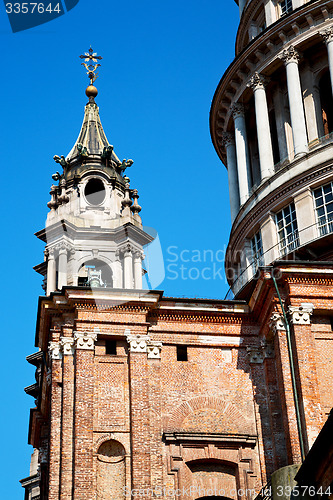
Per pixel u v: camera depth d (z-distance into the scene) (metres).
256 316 46.16
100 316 44.91
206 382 44.62
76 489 40.97
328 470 36.03
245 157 58.62
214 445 43.19
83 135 67.94
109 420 42.88
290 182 53.41
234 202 59.62
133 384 43.56
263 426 43.75
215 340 45.66
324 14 56.22
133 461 41.84
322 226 51.88
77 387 43.12
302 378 42.28
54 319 45.19
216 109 61.75
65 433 42.44
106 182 64.88
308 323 43.59
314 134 55.34
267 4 60.91
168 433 43.00
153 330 45.38
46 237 62.34
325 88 57.75
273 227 53.88
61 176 65.19
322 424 41.44
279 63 57.59
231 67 59.53
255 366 45.16
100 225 63.19
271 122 59.34
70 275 61.09
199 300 46.03
